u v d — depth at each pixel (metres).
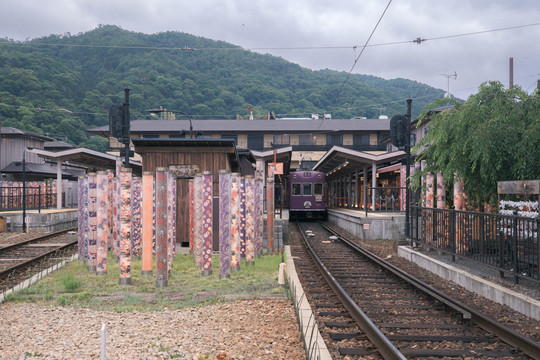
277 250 16.95
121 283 10.55
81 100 104.56
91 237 12.05
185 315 7.89
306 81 142.88
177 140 15.48
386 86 181.88
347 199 37.88
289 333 6.78
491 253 10.11
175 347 6.17
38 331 6.99
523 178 11.11
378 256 15.27
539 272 8.02
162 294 9.56
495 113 11.62
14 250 17.28
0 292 9.89
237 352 5.96
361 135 57.53
